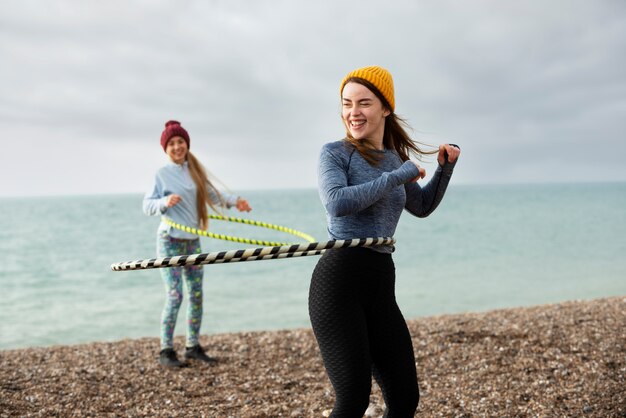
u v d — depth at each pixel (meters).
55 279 17.64
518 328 6.48
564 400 4.29
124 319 11.35
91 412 4.33
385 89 2.69
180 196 5.46
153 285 15.70
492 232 35.78
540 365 5.12
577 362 5.13
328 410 4.31
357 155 2.68
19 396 4.64
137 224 51.19
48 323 11.09
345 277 2.53
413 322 7.25
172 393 4.80
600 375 4.77
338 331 2.51
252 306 12.49
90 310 12.34
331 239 2.70
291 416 4.21
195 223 5.65
